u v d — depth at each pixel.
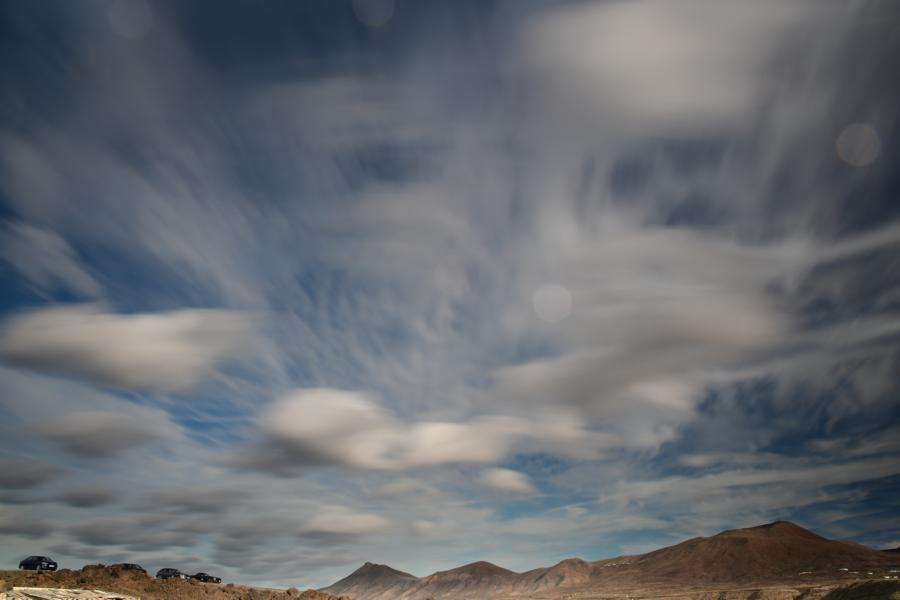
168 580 108.25
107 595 90.38
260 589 115.00
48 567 106.50
